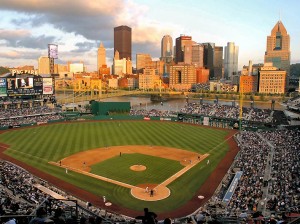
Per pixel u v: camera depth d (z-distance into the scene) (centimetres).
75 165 7094
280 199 4591
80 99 19525
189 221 2094
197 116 13338
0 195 4238
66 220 1358
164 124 12925
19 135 10344
